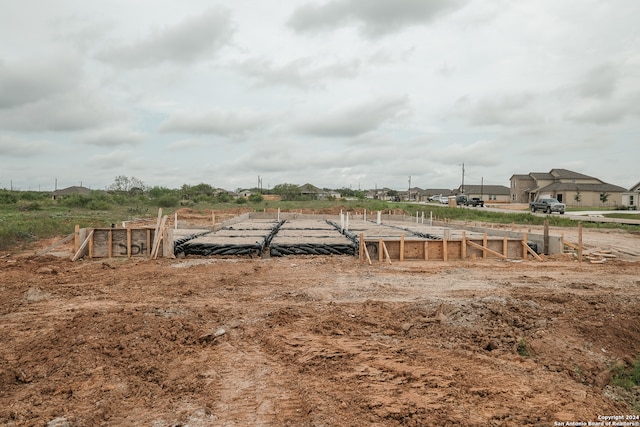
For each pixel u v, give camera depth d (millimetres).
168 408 5129
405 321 8438
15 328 8062
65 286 11344
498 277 12727
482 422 4727
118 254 16422
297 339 7316
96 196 55250
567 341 7379
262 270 13633
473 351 7102
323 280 12242
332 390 5449
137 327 7738
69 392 5535
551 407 5164
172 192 69625
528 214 38531
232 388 5613
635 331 7914
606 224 32094
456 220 37062
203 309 9141
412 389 5492
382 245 15398
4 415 4898
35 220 28969
